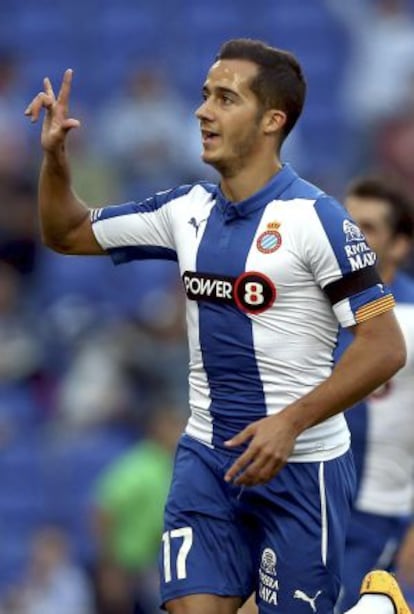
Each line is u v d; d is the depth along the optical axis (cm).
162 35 5556
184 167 4900
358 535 2267
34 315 4428
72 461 4028
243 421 1786
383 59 5291
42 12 5675
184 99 5266
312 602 1795
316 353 1777
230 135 1767
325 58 5419
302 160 5059
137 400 3997
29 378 4262
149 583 3406
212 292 1773
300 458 1792
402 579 2452
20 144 4975
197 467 1814
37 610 3588
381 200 2302
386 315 1744
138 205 1861
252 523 1822
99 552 3484
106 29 5600
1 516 4053
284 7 5562
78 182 4784
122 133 4991
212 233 1783
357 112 5231
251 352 1767
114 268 4462
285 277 1744
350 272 1733
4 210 4612
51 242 1889
